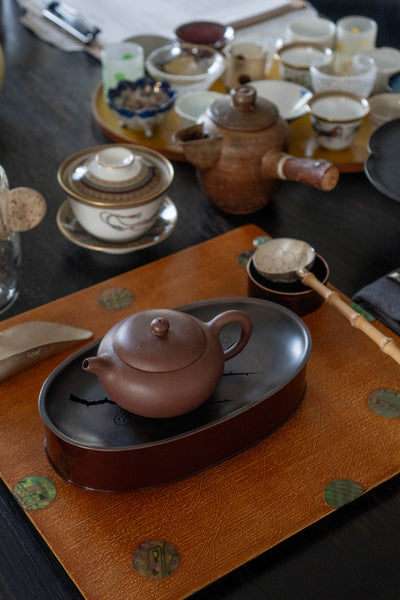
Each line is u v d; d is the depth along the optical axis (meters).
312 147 1.10
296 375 0.64
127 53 1.22
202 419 0.62
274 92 1.15
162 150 1.08
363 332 0.76
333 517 0.61
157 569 0.57
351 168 1.06
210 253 0.89
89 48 1.36
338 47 1.33
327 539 0.60
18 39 1.40
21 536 0.60
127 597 0.55
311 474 0.64
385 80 1.21
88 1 1.50
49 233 0.94
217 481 0.63
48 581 0.57
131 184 0.84
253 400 0.64
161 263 0.88
